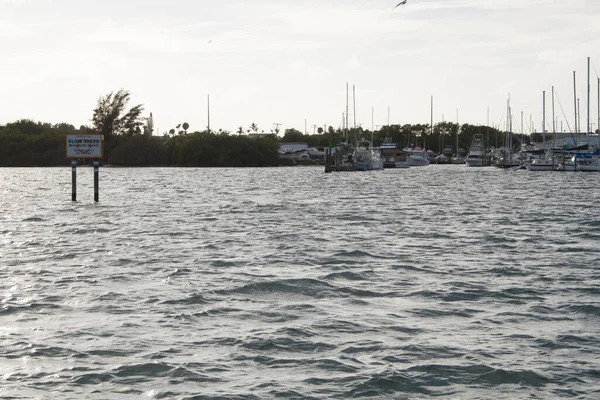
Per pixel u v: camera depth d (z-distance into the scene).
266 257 31.58
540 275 27.23
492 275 27.22
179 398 14.35
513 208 59.88
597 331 19.22
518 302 22.61
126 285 24.92
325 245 35.62
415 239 38.28
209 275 26.97
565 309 21.70
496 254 32.81
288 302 22.45
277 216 52.06
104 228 43.69
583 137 141.50
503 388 15.08
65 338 18.19
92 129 195.12
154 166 193.75
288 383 15.18
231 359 16.66
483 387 15.12
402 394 14.71
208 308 21.45
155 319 20.12
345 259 31.00
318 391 14.80
